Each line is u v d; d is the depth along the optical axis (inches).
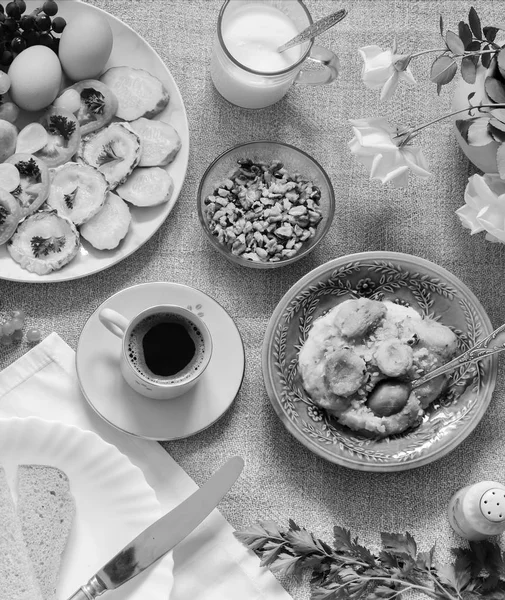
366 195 35.7
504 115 29.2
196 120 35.5
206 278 34.8
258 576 33.0
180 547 33.0
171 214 34.9
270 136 35.7
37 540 31.4
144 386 31.4
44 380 33.3
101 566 31.9
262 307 34.9
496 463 34.6
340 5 36.2
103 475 32.1
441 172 35.9
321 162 35.8
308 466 34.0
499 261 35.8
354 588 31.5
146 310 31.4
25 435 31.7
